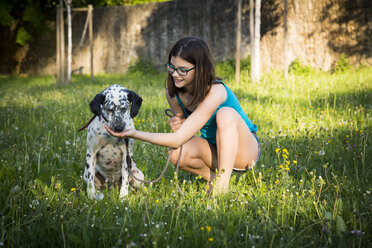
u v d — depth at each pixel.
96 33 18.70
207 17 16.02
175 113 3.41
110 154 3.35
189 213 2.62
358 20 12.32
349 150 4.08
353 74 11.05
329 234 2.33
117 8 18.05
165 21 17.06
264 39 14.46
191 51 2.77
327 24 12.99
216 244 2.27
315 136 4.84
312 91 8.50
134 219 2.59
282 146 4.52
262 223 2.52
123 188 3.29
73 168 3.84
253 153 3.36
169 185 3.32
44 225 2.34
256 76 10.85
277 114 6.30
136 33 17.80
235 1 15.19
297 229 2.53
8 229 2.41
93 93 9.49
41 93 10.90
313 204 2.71
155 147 4.52
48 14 20.02
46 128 5.86
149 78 14.95
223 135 3.04
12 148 4.57
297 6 13.59
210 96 2.95
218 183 3.03
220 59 15.88
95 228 2.41
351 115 5.94
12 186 2.85
